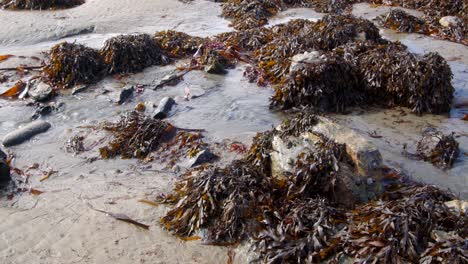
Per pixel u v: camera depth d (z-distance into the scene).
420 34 3.52
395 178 1.71
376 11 4.16
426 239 1.28
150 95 2.55
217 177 1.56
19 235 1.51
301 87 2.36
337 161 1.52
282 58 2.82
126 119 2.16
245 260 1.37
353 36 3.11
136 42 2.95
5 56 2.98
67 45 2.83
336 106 2.37
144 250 1.43
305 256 1.33
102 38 3.47
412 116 2.31
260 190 1.52
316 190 1.52
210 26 3.83
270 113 2.35
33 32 3.50
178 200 1.62
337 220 1.39
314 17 4.07
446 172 1.83
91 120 2.30
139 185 1.77
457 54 3.09
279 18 4.04
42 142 2.11
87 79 2.69
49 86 2.57
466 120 2.27
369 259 1.24
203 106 2.42
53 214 1.61
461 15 3.84
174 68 2.90
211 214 1.49
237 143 2.04
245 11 4.03
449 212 1.34
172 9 4.20
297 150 1.64
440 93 2.31
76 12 4.01
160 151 2.01
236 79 2.75
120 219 1.57
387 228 1.28
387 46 2.72
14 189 1.77
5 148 2.04
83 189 1.76
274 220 1.44
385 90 2.43
